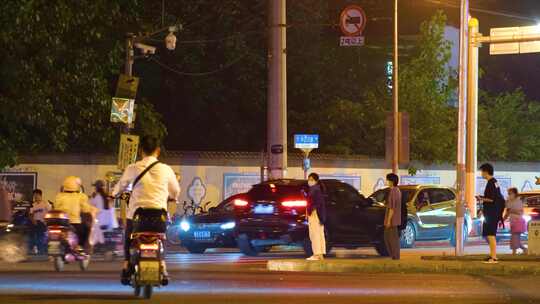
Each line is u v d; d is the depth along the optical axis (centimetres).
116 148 13250
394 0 14725
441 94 17512
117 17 11744
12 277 6719
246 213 9650
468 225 12606
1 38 10444
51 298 5316
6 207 8575
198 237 10488
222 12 16438
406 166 16650
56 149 12650
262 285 6272
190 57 16538
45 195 12888
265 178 14138
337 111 17275
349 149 17050
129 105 11250
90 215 8181
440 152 16962
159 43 16438
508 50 13712
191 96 16925
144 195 5084
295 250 11331
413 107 17250
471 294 5925
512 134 19275
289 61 17438
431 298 5666
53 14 10869
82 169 13100
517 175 18275
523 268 7638
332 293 5825
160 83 16825
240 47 16475
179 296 5494
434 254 10150
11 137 11556
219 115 17275
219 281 6531
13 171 12756
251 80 16925
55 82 11431
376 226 9788
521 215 10106
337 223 9431
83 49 11550
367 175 15988
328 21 18300
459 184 9106
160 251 5066
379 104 17438
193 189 14088
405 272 7856
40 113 11144
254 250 10038
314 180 8700
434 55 17750
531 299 5747
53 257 7575
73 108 11731
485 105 19975
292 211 9462
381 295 5769
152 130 13588
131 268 5216
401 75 17550
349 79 18512
